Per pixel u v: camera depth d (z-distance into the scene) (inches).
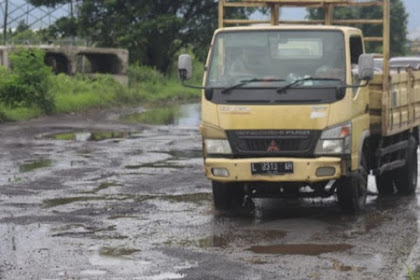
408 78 535.2
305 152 431.5
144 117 1280.8
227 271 325.4
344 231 406.9
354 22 523.8
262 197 466.0
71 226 418.6
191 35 2341.3
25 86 1248.8
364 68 433.7
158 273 322.0
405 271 325.4
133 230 409.7
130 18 2271.2
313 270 327.6
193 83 2237.9
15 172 617.9
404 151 529.3
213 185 462.0
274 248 368.5
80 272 323.6
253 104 434.6
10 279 313.4
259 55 451.2
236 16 1818.4
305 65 445.4
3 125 1069.1
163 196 516.4
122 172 622.5
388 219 440.5
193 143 852.0
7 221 429.7
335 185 452.4
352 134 439.2
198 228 415.5
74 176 598.2
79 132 984.9
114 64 2038.6
